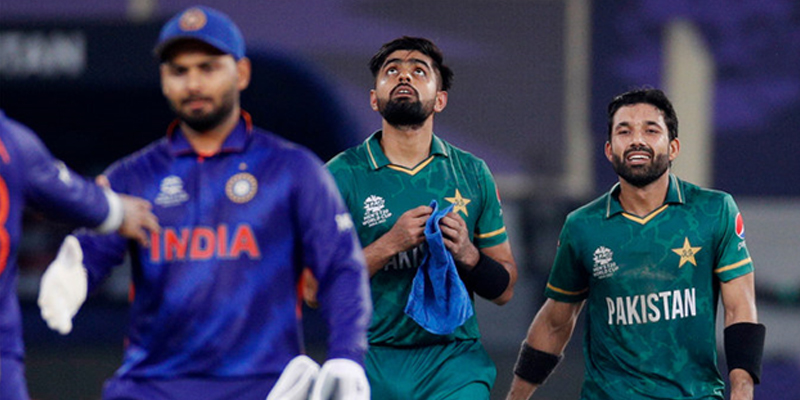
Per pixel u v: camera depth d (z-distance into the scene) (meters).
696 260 17.20
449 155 18.28
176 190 12.87
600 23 54.00
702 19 53.59
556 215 49.72
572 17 54.09
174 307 12.70
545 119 54.22
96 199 12.28
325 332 40.97
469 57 54.16
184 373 12.75
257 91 45.81
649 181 17.11
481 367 18.05
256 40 52.34
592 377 17.58
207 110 12.63
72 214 12.20
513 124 54.22
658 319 17.20
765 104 53.66
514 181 54.03
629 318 17.31
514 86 54.19
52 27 45.50
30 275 44.84
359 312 12.80
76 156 50.28
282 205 12.86
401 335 17.81
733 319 17.09
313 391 12.42
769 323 45.19
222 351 12.70
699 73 53.66
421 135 17.98
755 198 53.97
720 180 54.00
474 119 54.22
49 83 45.66
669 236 17.23
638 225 17.34
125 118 48.94
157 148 13.20
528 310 43.91
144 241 12.70
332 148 46.78
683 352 17.17
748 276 17.27
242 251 12.73
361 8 52.88
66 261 12.35
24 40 45.47
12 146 11.84
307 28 52.53
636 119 17.12
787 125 53.62
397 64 17.59
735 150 53.81
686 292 17.19
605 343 17.47
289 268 12.95
